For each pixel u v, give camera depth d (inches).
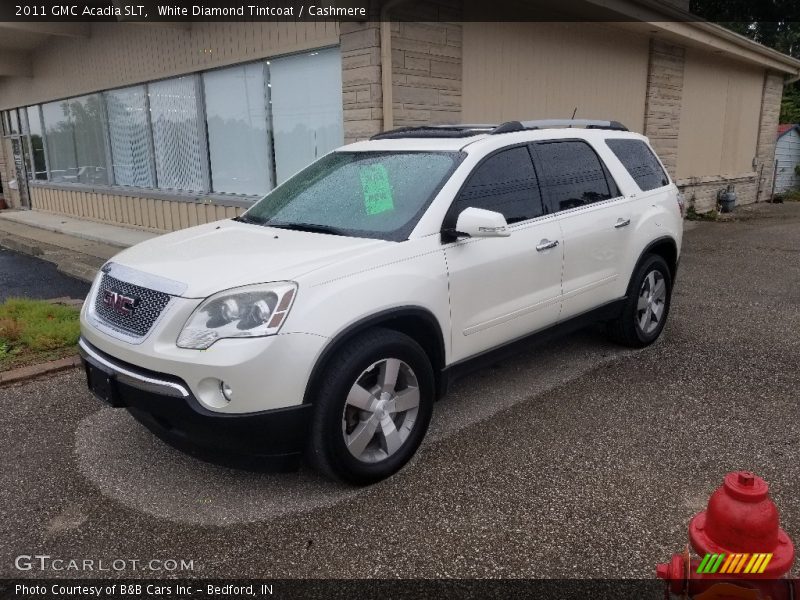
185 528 120.0
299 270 122.4
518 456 143.6
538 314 167.5
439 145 161.5
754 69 612.1
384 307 128.3
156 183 453.4
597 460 141.3
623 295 197.6
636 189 202.1
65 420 164.7
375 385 132.0
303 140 336.8
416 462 141.8
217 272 123.9
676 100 489.1
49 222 544.4
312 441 123.1
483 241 150.5
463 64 314.8
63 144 564.7
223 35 361.1
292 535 117.3
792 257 371.6
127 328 126.7
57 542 116.5
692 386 181.5
